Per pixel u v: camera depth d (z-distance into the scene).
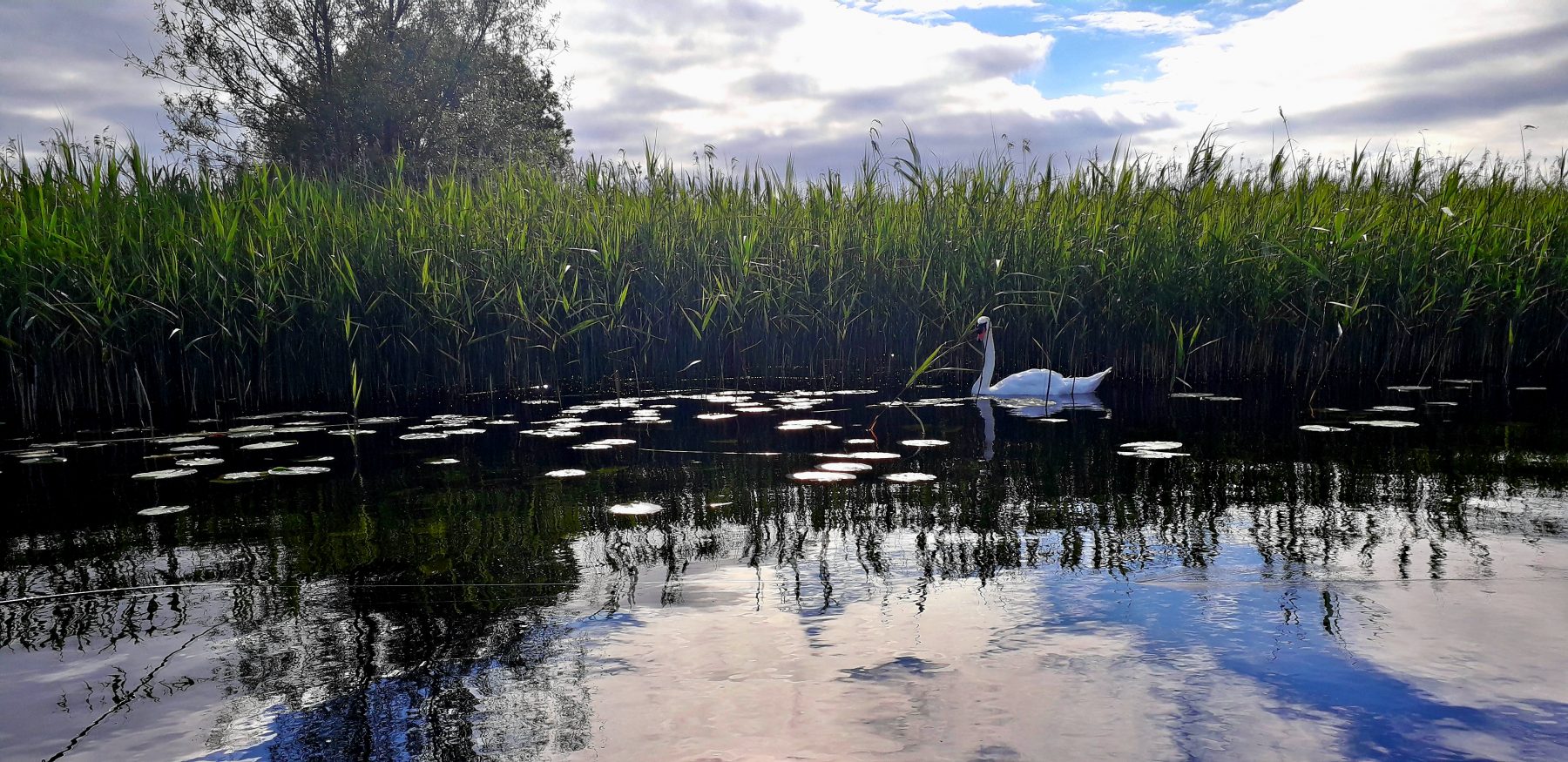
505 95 24.41
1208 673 2.11
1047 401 7.35
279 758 1.82
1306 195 9.08
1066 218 8.94
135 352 7.80
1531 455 4.72
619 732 1.87
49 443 6.02
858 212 9.78
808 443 5.55
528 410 7.40
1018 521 3.58
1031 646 2.29
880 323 9.51
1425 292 8.76
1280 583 2.75
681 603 2.69
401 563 3.18
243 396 8.13
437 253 8.61
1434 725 1.84
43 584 3.04
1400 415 6.18
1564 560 2.92
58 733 1.95
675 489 4.31
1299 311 8.62
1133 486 4.18
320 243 8.57
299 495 4.36
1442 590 2.65
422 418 7.00
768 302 9.38
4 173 8.55
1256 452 4.95
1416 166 8.79
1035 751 1.75
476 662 2.28
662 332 9.60
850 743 1.79
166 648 2.43
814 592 2.76
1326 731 1.82
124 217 8.21
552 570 3.06
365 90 20.88
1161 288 8.36
